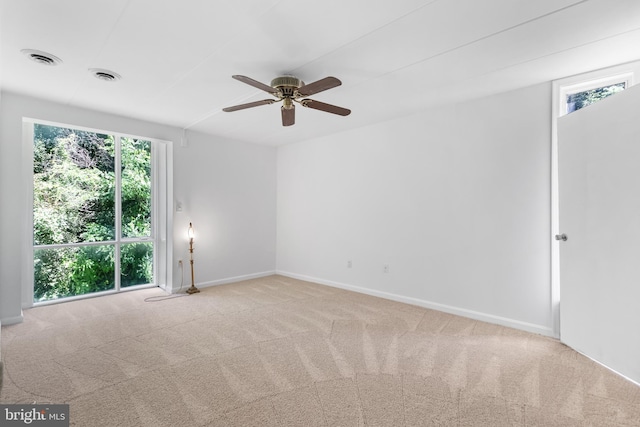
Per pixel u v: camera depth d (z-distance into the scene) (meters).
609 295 2.35
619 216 2.28
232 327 3.18
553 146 2.95
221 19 2.01
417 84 3.05
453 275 3.62
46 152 3.94
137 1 1.84
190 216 4.71
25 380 2.17
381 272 4.30
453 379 2.22
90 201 4.28
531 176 3.09
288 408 1.89
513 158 3.20
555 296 2.95
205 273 4.88
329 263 4.97
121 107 3.70
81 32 2.17
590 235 2.51
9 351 2.62
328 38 2.23
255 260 5.54
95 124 3.83
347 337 2.94
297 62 2.58
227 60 2.55
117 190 4.46
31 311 3.65
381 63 2.61
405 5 1.87
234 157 5.24
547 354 2.61
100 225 4.36
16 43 2.31
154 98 3.41
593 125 2.48
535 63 2.63
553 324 2.96
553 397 2.01
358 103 3.58
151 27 2.11
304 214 5.36
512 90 3.20
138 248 4.71
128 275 4.62
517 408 1.90
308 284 5.05
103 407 1.89
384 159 4.27
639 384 2.14
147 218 4.77
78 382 2.16
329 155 4.97
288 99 2.70
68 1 1.84
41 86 3.10
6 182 3.25
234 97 3.38
